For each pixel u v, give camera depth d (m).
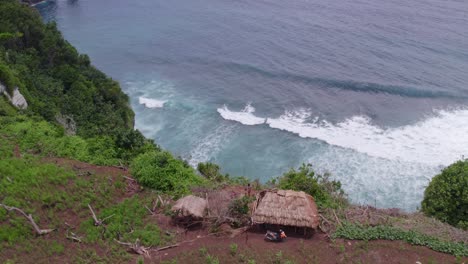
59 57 54.72
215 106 60.91
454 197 27.89
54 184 26.25
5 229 22.08
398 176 45.56
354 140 51.69
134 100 62.81
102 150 31.88
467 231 24.88
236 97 62.91
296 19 87.44
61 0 110.12
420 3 91.81
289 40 78.44
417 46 72.88
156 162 29.36
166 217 25.09
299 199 23.75
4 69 38.34
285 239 23.20
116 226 23.45
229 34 83.25
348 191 43.88
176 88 66.25
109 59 76.19
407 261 21.59
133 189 27.69
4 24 51.28
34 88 45.66
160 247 22.58
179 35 84.50
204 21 90.50
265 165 48.72
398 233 23.30
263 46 77.19
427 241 22.86
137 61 75.19
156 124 56.94
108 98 53.09
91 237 22.48
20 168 27.12
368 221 24.73
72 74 52.34
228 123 56.78
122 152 32.09
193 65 72.81
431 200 28.92
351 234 23.16
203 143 52.81
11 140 31.23
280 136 53.50
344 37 77.88
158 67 73.12
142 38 84.12
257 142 52.62
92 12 99.94
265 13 91.94
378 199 42.84
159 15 96.00
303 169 33.03
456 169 29.27
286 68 69.00
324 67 68.56
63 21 94.44
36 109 40.38
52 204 24.61
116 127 42.88
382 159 48.12
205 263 21.34
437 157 47.97
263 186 31.33
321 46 75.31
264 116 57.97
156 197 26.88
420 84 62.25
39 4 106.44
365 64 68.56
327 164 47.97
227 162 49.41
